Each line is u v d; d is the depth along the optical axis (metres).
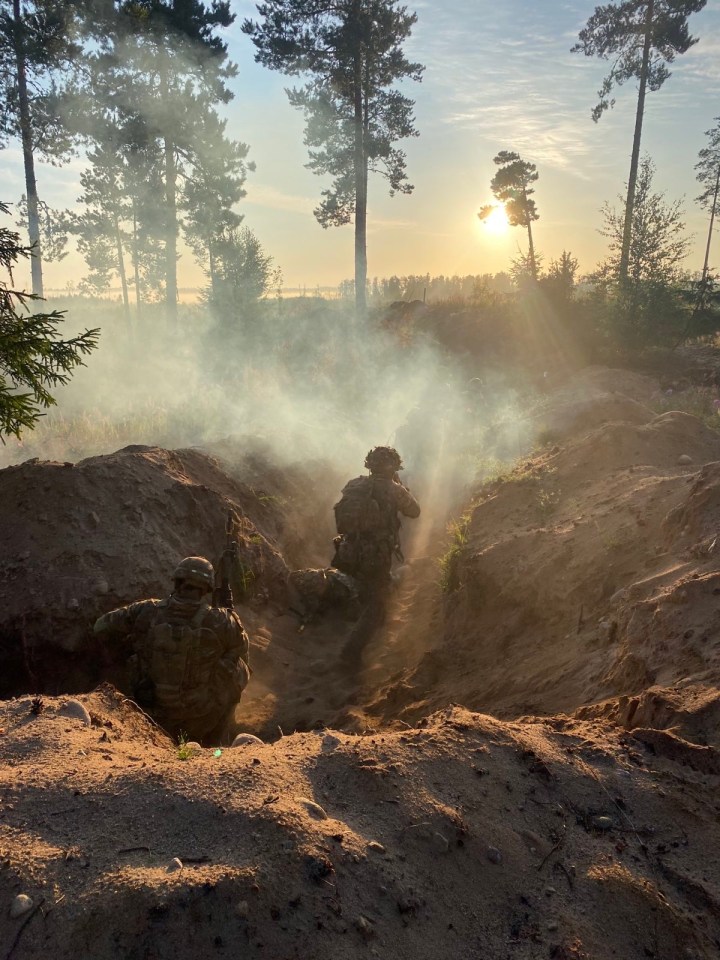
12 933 2.10
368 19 31.30
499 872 2.56
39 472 7.26
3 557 6.50
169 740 3.95
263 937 2.13
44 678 6.10
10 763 3.09
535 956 2.25
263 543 8.31
